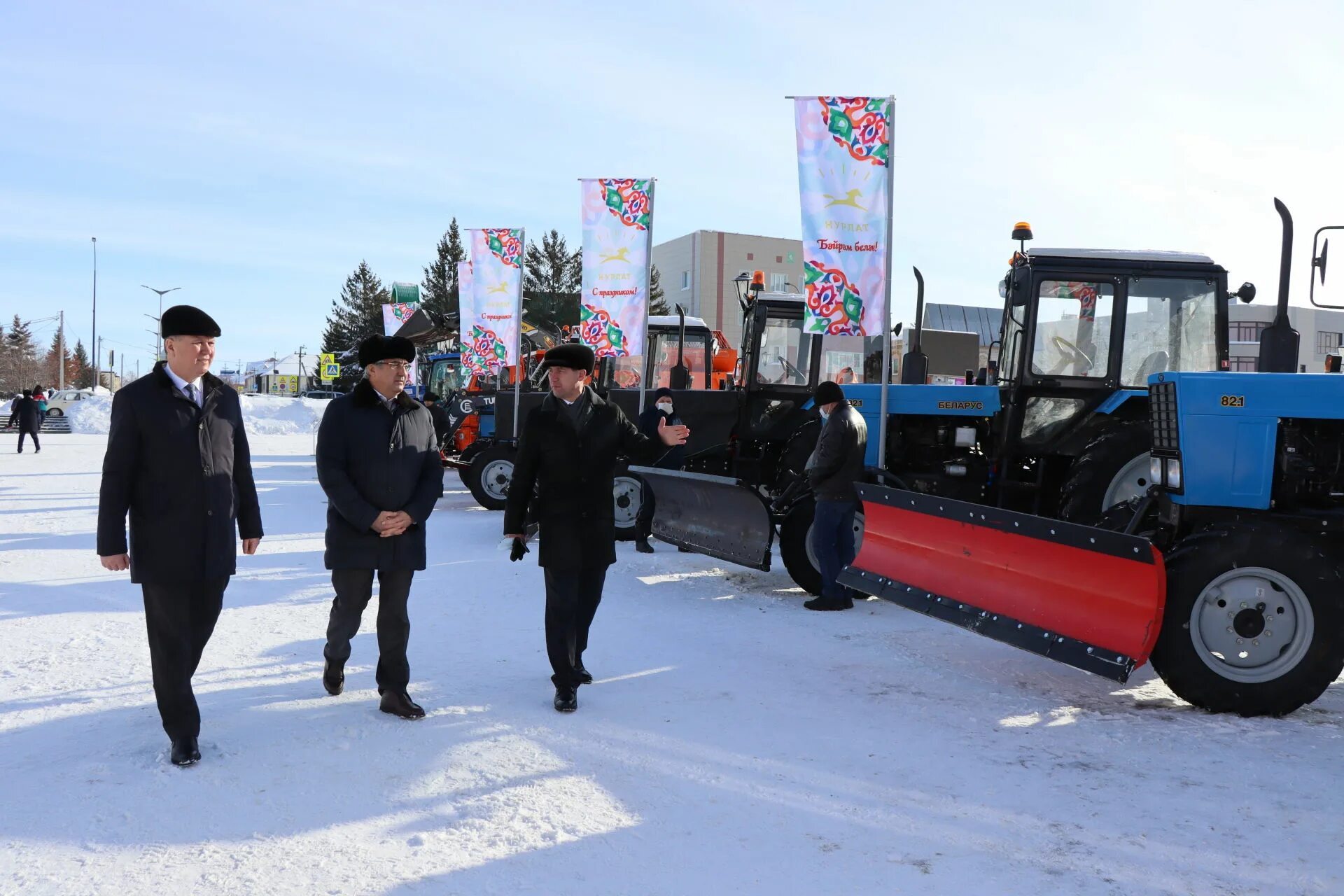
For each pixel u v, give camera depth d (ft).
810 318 26.03
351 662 17.12
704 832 10.36
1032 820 10.69
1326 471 16.46
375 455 13.88
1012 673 16.79
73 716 14.03
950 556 17.70
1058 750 12.92
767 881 9.29
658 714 14.33
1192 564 14.78
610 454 15.14
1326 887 9.21
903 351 40.14
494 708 14.58
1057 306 24.45
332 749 12.76
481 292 46.03
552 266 172.65
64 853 9.78
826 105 25.70
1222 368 24.31
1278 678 14.57
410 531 14.17
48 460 71.00
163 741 13.03
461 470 44.14
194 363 12.49
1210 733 13.79
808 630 19.97
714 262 149.59
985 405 26.16
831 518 21.77
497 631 19.51
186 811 10.80
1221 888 9.19
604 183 36.40
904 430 26.86
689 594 23.77
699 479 24.34
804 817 10.77
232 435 12.88
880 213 25.76
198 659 12.84
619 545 31.99
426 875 9.39
